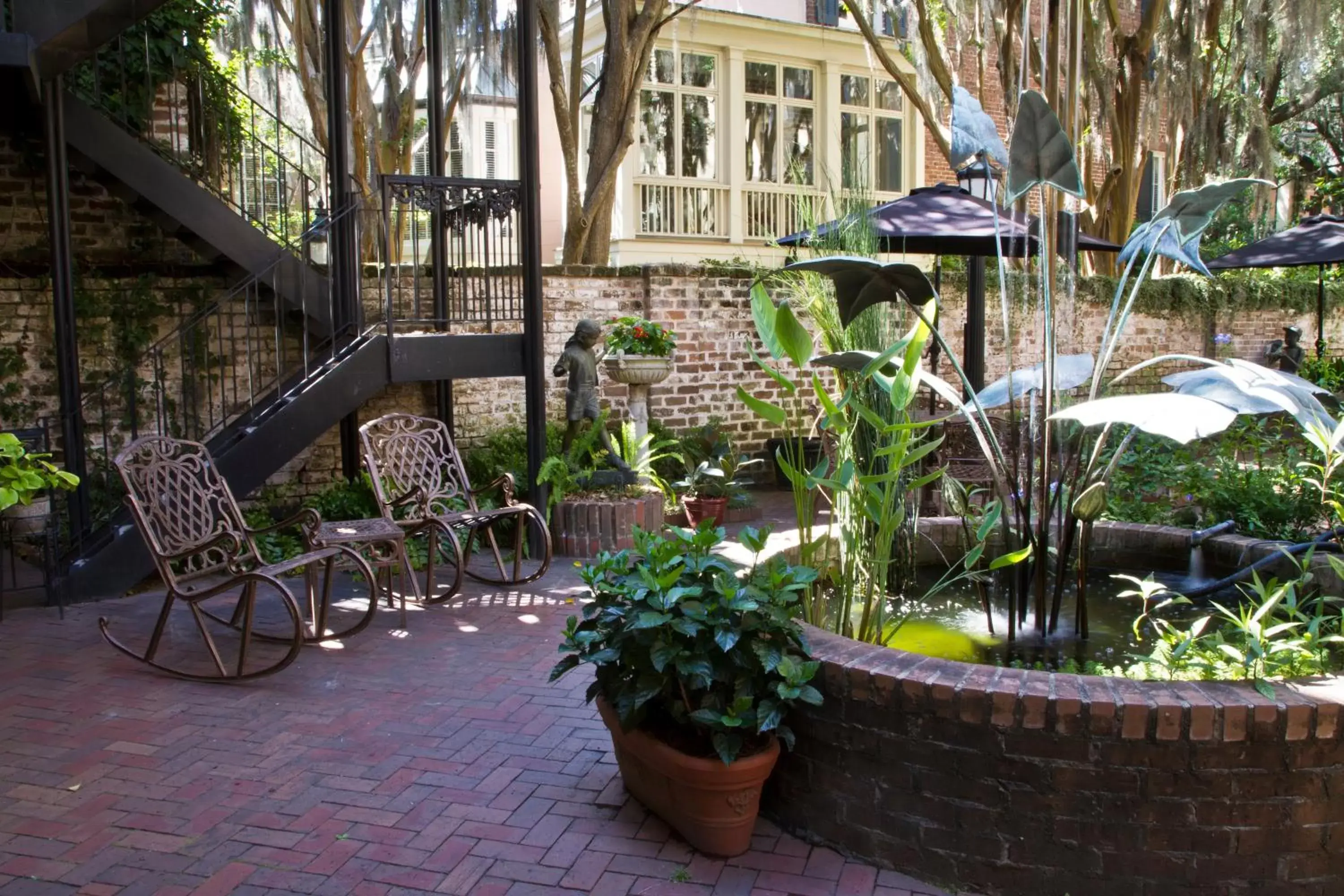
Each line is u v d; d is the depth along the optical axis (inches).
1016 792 104.1
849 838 114.8
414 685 174.6
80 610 222.5
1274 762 99.0
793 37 508.4
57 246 233.3
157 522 186.5
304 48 410.9
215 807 129.3
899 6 453.1
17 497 143.4
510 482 248.4
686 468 334.6
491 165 567.8
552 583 246.2
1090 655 140.9
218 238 276.1
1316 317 574.6
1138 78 486.3
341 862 115.6
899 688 108.2
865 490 137.8
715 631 111.0
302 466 317.1
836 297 146.8
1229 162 496.1
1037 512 161.8
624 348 315.9
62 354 235.0
